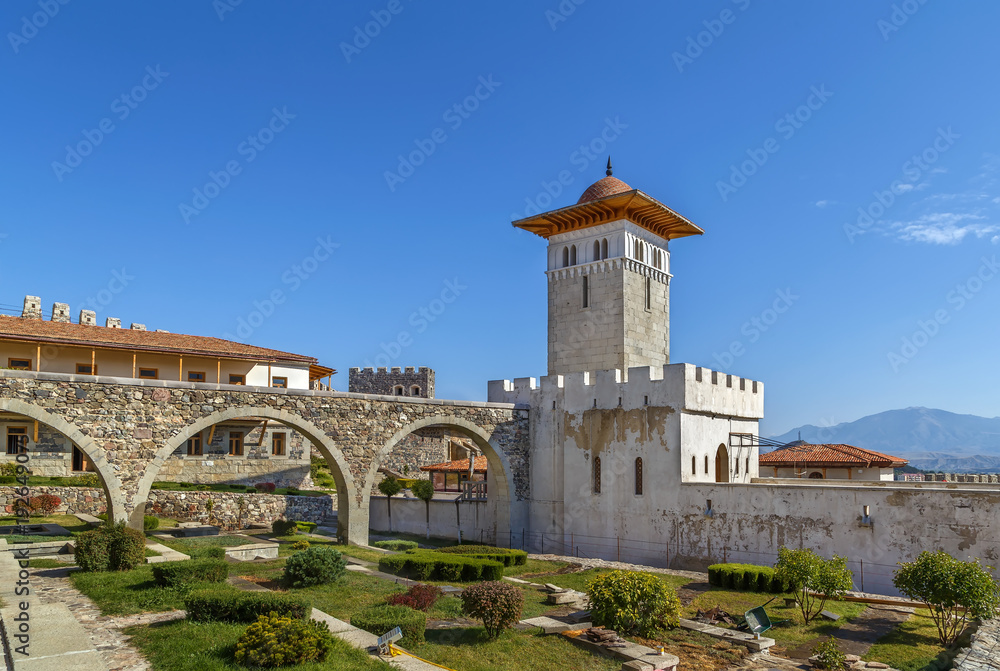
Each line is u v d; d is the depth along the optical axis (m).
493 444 35.88
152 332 45.66
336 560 19.67
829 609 20.97
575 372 37.06
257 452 46.69
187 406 26.98
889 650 17.20
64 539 24.64
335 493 45.88
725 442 35.12
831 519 26.89
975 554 23.81
